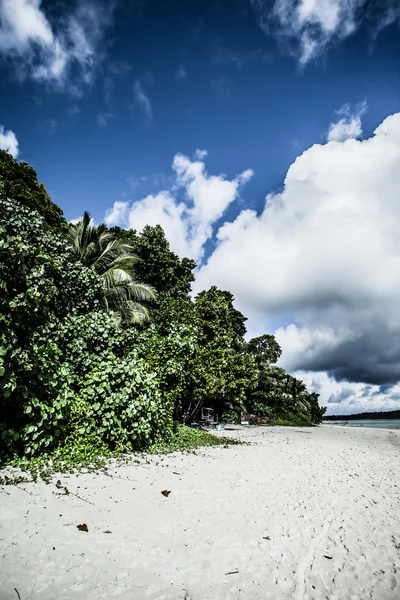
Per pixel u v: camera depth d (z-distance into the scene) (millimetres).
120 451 8969
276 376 45000
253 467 9242
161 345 13086
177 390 13383
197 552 3979
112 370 9328
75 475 6465
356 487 7941
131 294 19062
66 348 9852
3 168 20297
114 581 3215
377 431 42281
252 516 5328
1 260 7680
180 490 6301
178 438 12961
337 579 3715
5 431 6840
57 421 7797
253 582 3475
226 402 31703
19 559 3332
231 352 31531
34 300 7949
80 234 19531
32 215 12156
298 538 4676
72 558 3498
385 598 3416
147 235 25188
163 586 3230
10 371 6906
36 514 4430
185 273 28719
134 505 5250
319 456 12750
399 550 4570
